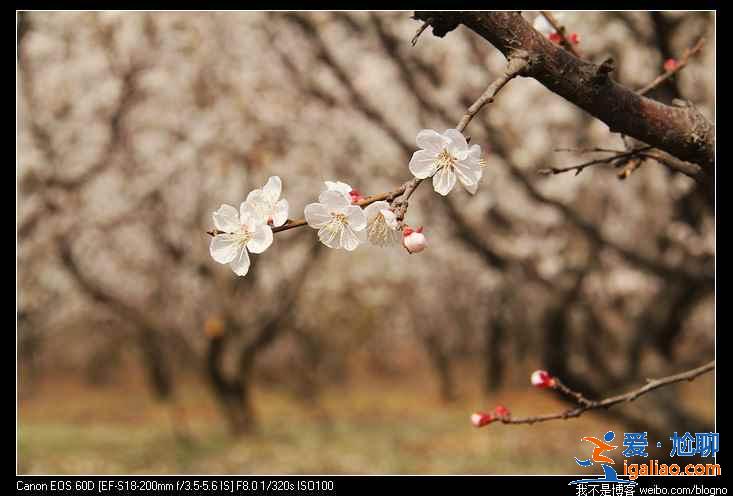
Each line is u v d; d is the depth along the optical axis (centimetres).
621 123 220
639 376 619
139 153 945
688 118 223
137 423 1408
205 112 853
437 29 212
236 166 912
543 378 233
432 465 965
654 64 603
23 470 869
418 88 712
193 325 1265
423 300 1598
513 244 732
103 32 816
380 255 1335
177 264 1134
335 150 853
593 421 1340
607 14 624
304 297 1394
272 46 772
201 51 800
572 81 212
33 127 913
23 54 835
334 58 731
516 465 960
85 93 874
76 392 1858
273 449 1076
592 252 678
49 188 959
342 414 1552
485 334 1552
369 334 1761
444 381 1723
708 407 1235
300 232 1062
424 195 805
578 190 764
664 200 754
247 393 1161
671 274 627
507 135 714
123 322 1227
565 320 654
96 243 1116
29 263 1101
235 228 185
